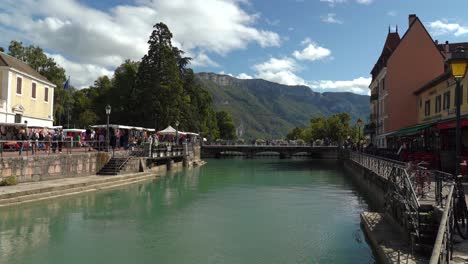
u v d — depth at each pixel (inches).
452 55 419.5
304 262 449.4
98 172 1119.6
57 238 535.2
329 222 652.1
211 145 2886.3
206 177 1398.9
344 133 3491.6
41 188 775.7
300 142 3105.3
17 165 815.7
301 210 759.1
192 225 626.8
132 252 483.8
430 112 1443.2
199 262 450.9
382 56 2092.8
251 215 707.4
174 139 2106.3
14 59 1472.7
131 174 1168.2
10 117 1306.6
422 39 1802.4
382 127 2078.0
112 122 2482.8
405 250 403.2
